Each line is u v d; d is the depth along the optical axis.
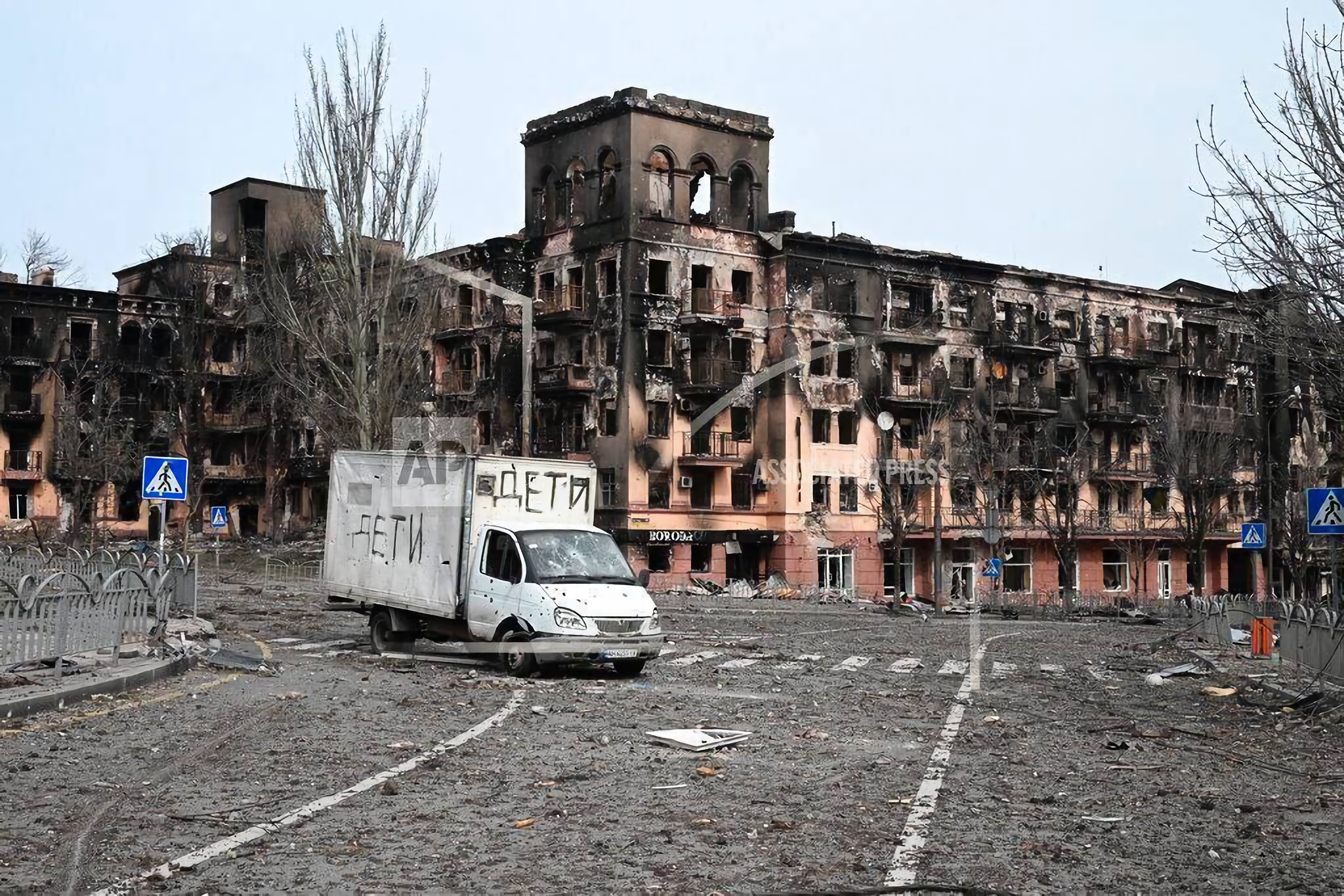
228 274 75.50
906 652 26.19
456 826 8.64
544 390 57.22
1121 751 12.59
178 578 28.14
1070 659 25.39
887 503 58.00
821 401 59.16
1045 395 68.69
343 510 23.80
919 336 62.25
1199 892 7.22
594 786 10.20
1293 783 10.86
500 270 60.06
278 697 15.40
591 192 57.84
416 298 43.59
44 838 8.16
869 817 9.12
